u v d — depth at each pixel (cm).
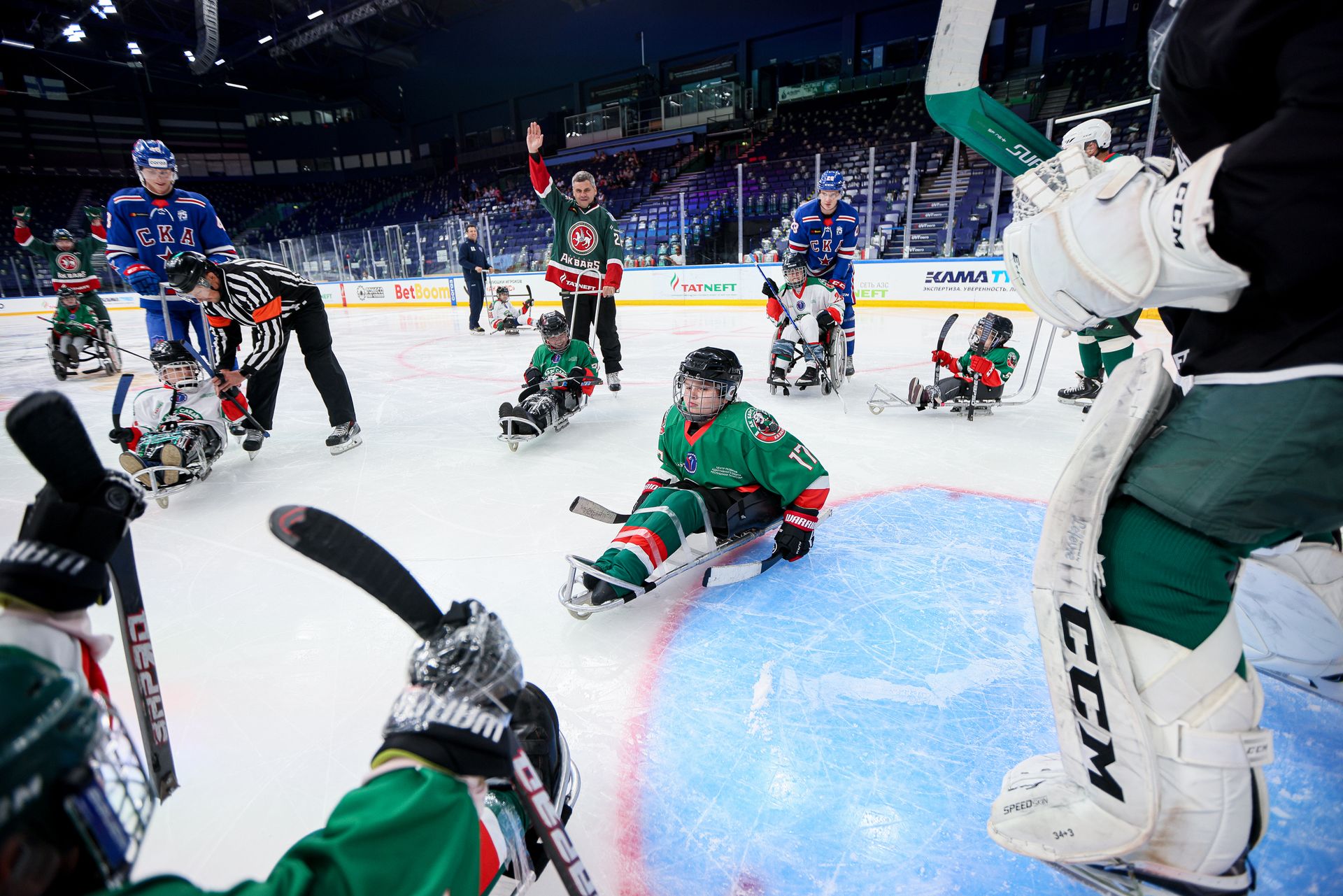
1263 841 127
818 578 240
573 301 588
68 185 3100
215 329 396
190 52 2489
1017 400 470
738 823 137
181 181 3266
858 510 301
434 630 76
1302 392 79
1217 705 88
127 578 97
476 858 71
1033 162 102
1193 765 88
